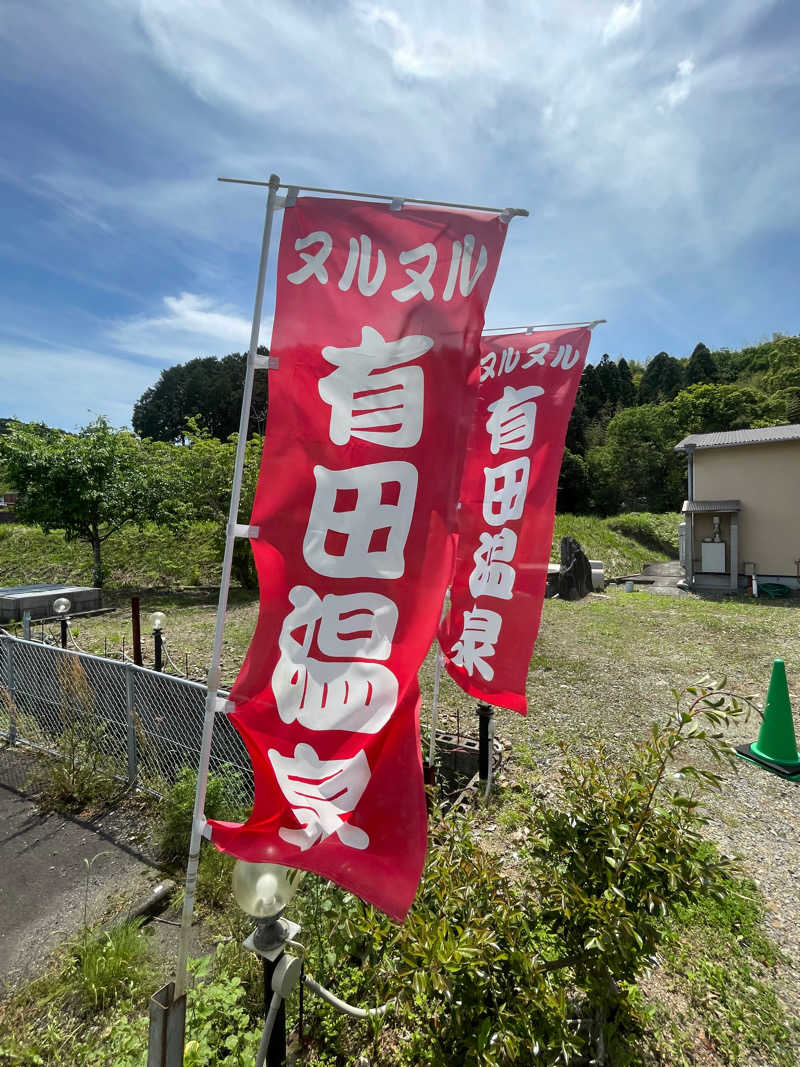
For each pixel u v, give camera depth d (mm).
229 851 1688
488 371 3922
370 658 1777
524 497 3725
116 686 4797
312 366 1839
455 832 2416
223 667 7414
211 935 2859
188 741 4441
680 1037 2416
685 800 2232
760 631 10102
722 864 2164
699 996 2623
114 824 3834
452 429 1853
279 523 1818
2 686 5406
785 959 2865
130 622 10242
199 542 15680
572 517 23688
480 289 1901
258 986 2490
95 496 12047
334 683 1782
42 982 2549
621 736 5555
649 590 15352
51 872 3354
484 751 4305
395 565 1810
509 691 3676
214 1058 2096
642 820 2203
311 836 1679
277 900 1735
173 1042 1720
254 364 1812
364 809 1672
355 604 1803
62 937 2852
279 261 1846
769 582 14664
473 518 3906
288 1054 2201
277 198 1829
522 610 3686
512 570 3730
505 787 4391
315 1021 2404
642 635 9836
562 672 7648
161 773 4293
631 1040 2352
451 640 3928
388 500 1828
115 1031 2229
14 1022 2363
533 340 3811
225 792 3627
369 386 1847
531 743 5344
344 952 2541
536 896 2635
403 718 1723
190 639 8984
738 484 15125
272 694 1789
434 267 1877
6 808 4047
